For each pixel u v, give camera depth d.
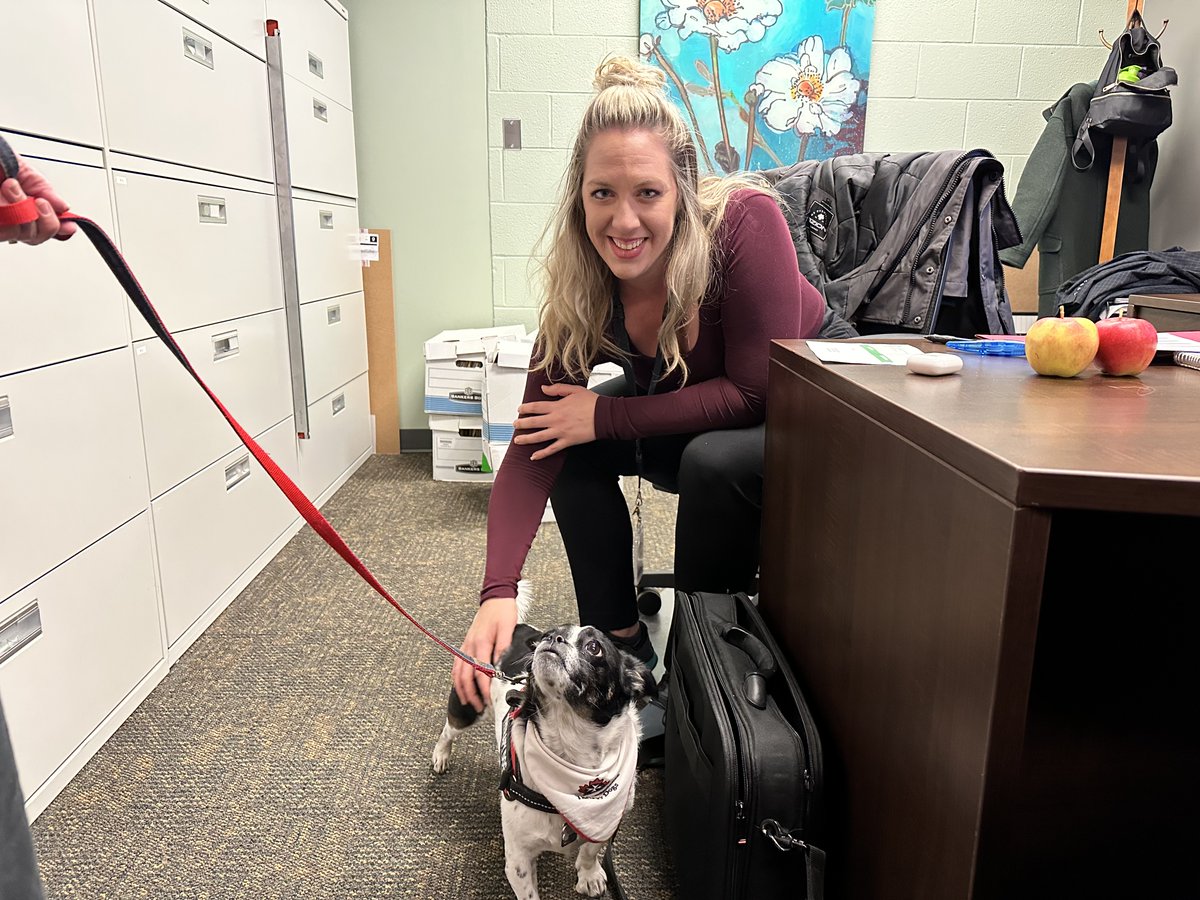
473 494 2.87
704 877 0.95
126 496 1.52
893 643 0.78
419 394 3.42
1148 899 0.80
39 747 1.27
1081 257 2.82
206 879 1.14
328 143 2.76
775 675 1.05
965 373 0.96
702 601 1.26
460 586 2.11
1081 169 2.75
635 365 1.46
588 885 1.12
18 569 1.22
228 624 1.89
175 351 0.72
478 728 1.50
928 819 0.71
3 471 1.19
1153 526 0.69
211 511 1.90
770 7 3.02
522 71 3.12
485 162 3.21
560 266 1.31
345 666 1.71
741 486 1.33
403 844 1.21
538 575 2.17
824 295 1.93
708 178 1.38
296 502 0.82
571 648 0.99
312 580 2.14
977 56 3.10
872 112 3.16
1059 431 0.66
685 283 1.22
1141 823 0.77
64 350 1.33
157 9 1.66
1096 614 0.72
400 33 3.07
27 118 1.26
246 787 1.33
